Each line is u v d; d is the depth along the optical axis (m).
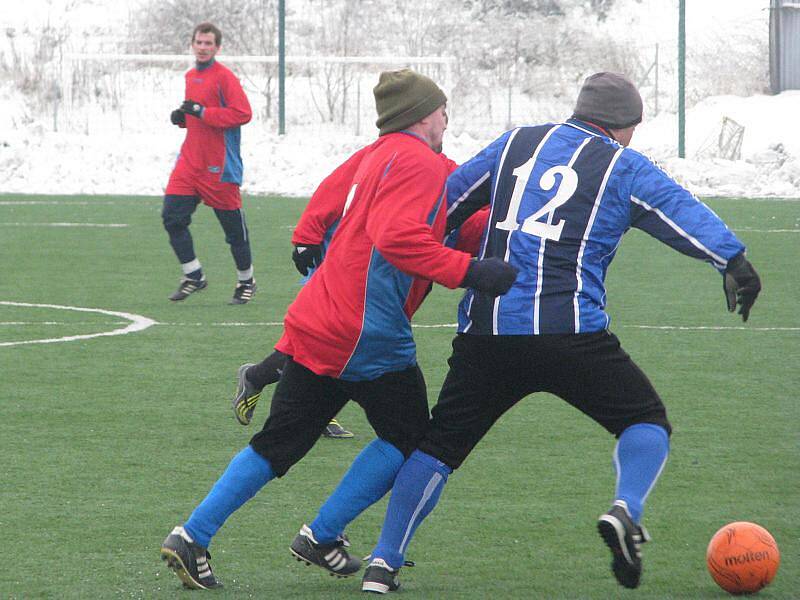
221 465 20.25
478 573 15.10
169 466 20.16
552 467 20.17
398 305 14.17
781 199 72.12
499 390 14.32
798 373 27.77
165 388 26.11
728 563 13.93
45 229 57.06
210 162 36.31
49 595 14.12
